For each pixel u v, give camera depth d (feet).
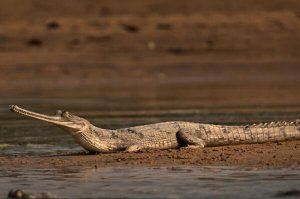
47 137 249.75
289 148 195.52
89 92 499.10
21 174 170.71
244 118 305.94
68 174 168.96
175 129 202.18
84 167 177.88
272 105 374.63
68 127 192.95
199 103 395.55
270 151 191.42
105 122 299.99
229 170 168.14
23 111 186.70
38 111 356.79
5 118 326.24
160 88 532.73
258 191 145.48
